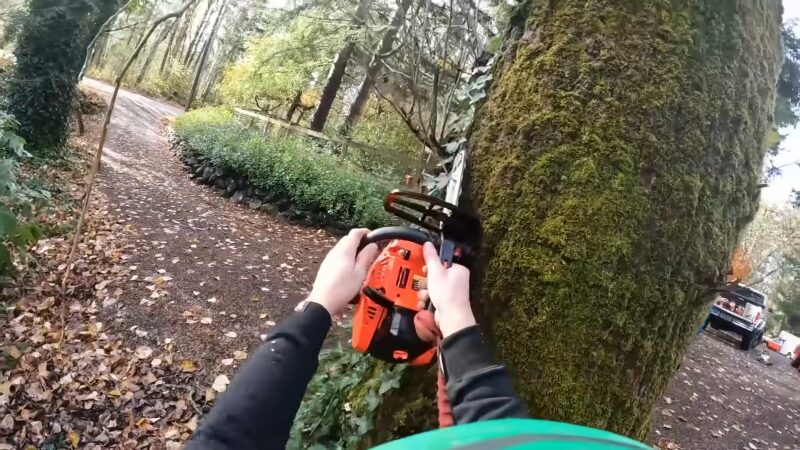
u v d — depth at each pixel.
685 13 1.24
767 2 1.37
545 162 1.23
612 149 1.20
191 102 28.83
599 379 1.18
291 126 13.80
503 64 1.46
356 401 1.74
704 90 1.21
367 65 5.77
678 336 1.28
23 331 4.42
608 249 1.17
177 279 6.03
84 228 6.64
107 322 4.91
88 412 3.81
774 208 18.25
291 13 9.39
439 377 0.97
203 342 4.99
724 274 1.29
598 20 1.26
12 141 4.84
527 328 1.20
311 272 7.54
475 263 1.28
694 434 5.91
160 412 4.00
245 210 10.13
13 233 3.48
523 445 0.35
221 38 30.66
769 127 1.40
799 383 11.06
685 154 1.20
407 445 0.34
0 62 11.78
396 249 1.14
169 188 10.17
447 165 1.76
